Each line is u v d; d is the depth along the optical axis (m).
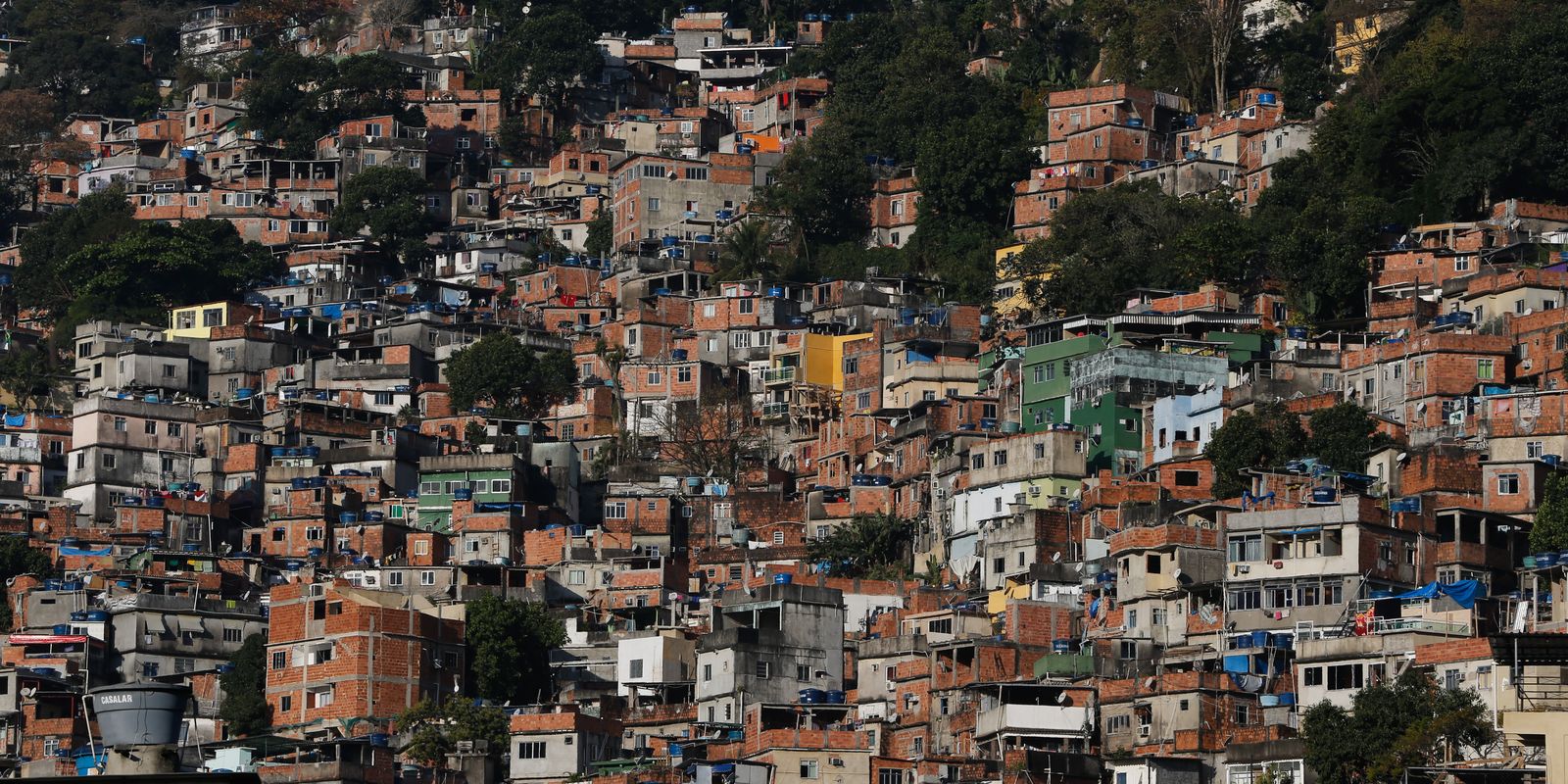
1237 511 168.00
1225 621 160.12
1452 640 143.88
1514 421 176.88
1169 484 185.62
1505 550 160.75
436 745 170.25
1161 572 166.25
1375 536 157.88
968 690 161.50
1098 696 155.88
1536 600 149.88
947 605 181.75
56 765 168.38
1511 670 126.06
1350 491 172.00
